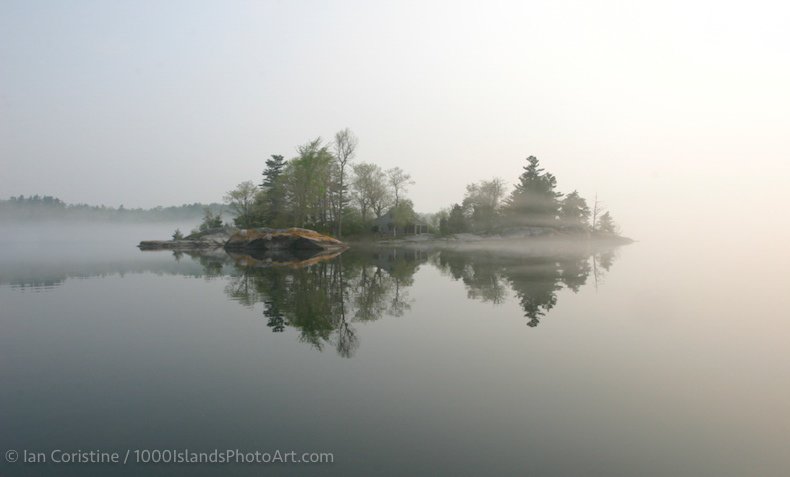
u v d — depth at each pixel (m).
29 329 13.85
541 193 98.50
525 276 27.55
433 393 8.40
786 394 8.27
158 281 25.86
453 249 68.94
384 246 78.31
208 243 74.44
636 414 7.45
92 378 9.45
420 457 6.10
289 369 9.90
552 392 8.41
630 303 17.72
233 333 13.21
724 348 11.28
